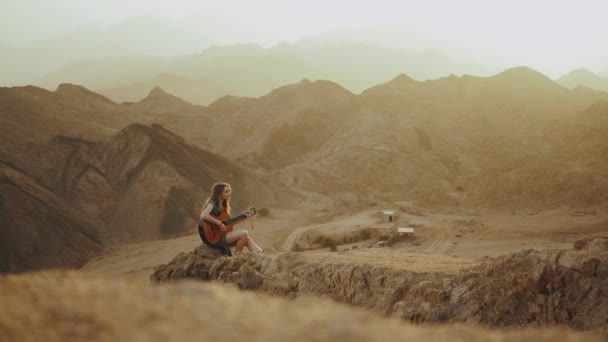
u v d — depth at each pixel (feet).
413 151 458.91
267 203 357.61
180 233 315.17
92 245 283.38
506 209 302.04
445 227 247.29
